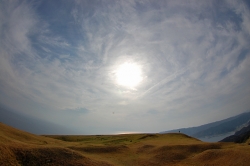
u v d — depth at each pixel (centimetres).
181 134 10381
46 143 5584
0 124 5838
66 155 3738
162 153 5244
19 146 3519
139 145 6538
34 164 3139
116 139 9675
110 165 3869
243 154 3928
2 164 2766
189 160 4659
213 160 4262
